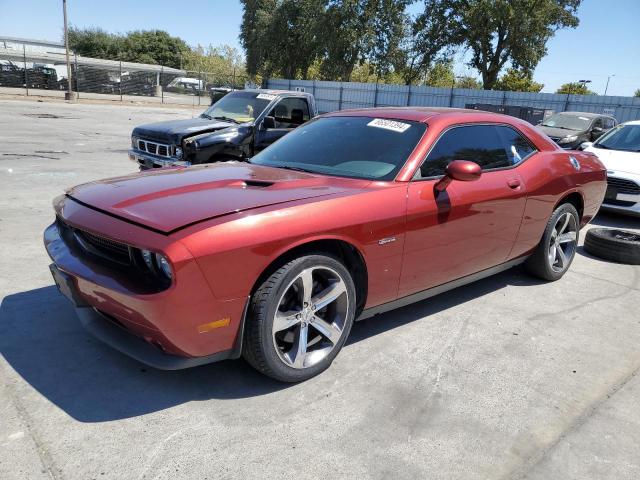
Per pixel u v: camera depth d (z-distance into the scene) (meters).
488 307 4.06
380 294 3.12
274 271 2.57
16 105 24.84
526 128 4.31
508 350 3.35
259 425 2.45
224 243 2.32
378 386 2.84
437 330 3.59
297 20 45.12
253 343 2.58
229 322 2.46
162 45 81.12
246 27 50.00
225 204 2.56
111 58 76.25
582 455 2.37
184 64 78.50
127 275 2.44
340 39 40.72
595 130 14.34
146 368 2.88
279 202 2.65
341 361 3.09
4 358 2.88
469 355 3.26
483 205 3.56
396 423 2.52
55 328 3.25
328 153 3.54
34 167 8.95
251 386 2.77
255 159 3.88
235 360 3.03
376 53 41.97
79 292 2.65
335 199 2.80
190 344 2.39
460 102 30.69
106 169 9.28
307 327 2.79
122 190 2.86
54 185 7.55
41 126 16.28
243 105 7.91
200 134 6.92
